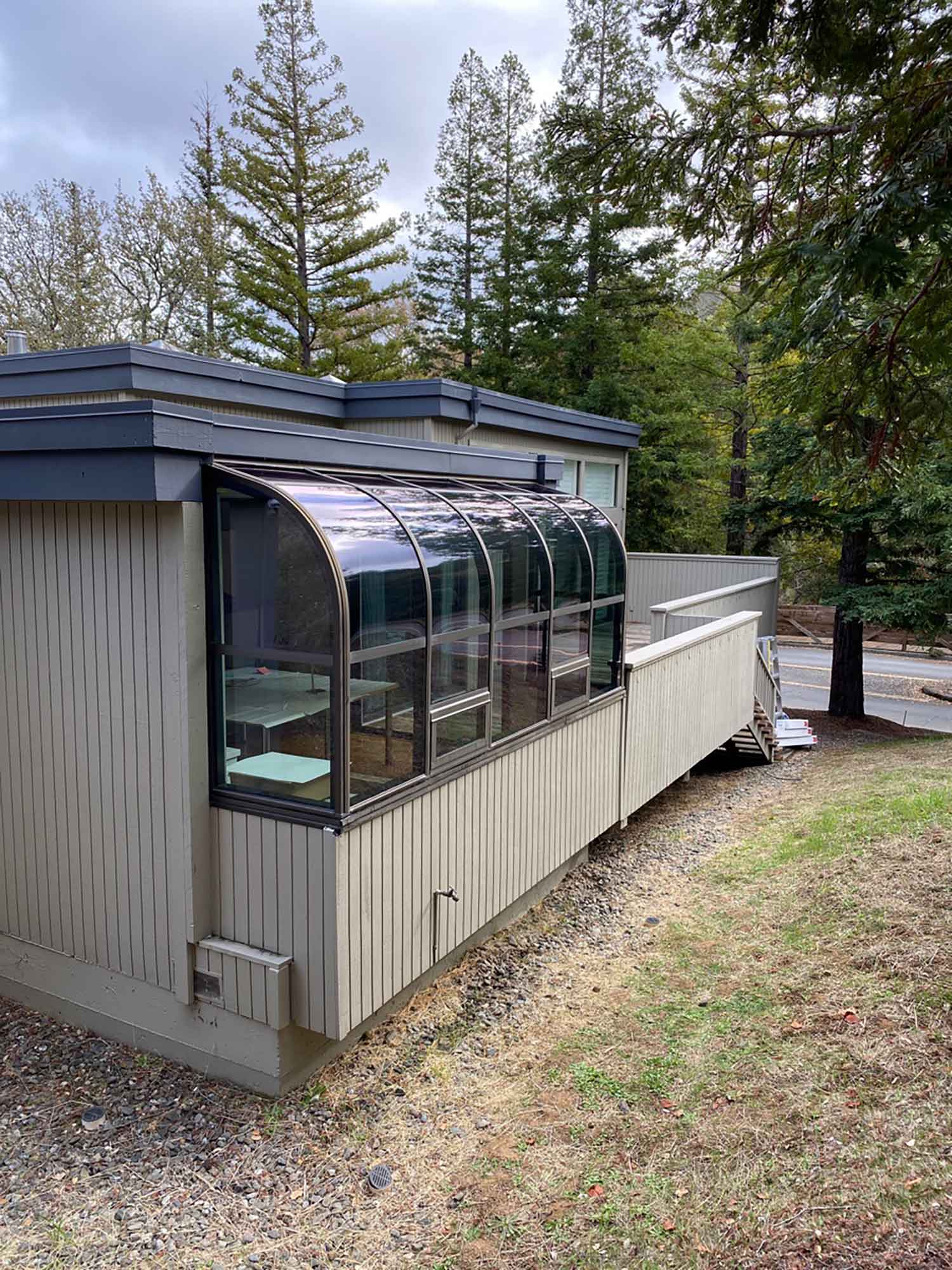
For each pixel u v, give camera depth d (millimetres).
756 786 11828
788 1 4492
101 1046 5570
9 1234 4008
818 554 26266
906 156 4398
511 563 6258
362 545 4723
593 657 7691
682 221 5684
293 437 5281
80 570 5137
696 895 7629
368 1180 4344
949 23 4383
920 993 4879
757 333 16906
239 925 5000
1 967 6102
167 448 4426
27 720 5578
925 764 11555
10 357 9359
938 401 5586
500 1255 3723
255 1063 5031
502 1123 4691
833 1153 3816
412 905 5324
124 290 25094
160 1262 3844
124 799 5191
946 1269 3068
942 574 15969
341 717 4484
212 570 4785
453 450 6992
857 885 6684
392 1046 5531
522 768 6617
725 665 11352
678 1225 3648
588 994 6043
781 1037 4867
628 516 23438
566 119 5566
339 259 24984
